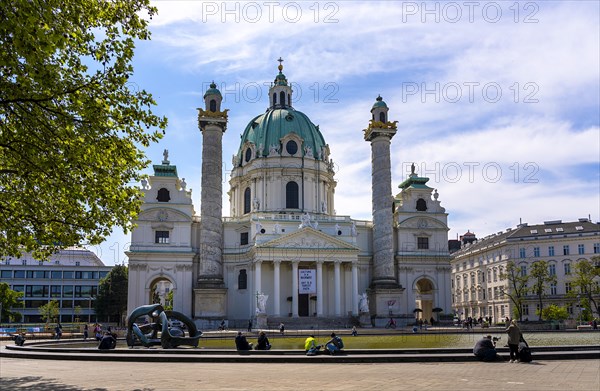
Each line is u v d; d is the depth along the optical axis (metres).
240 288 90.94
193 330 41.81
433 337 56.72
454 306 143.75
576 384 20.34
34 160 21.67
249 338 57.34
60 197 24.69
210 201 84.94
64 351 36.56
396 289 87.00
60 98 21.89
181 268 87.62
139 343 40.12
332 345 31.94
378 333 64.44
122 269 120.75
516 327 28.89
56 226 25.11
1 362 31.97
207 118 85.06
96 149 23.19
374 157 90.94
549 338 50.75
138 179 25.92
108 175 24.44
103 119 22.92
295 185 99.81
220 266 85.12
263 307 78.44
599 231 107.38
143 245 87.31
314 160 102.25
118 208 25.14
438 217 97.44
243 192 104.31
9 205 24.23
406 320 86.06
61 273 147.38
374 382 21.30
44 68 19.98
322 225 93.44
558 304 108.31
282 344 46.28
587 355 30.52
